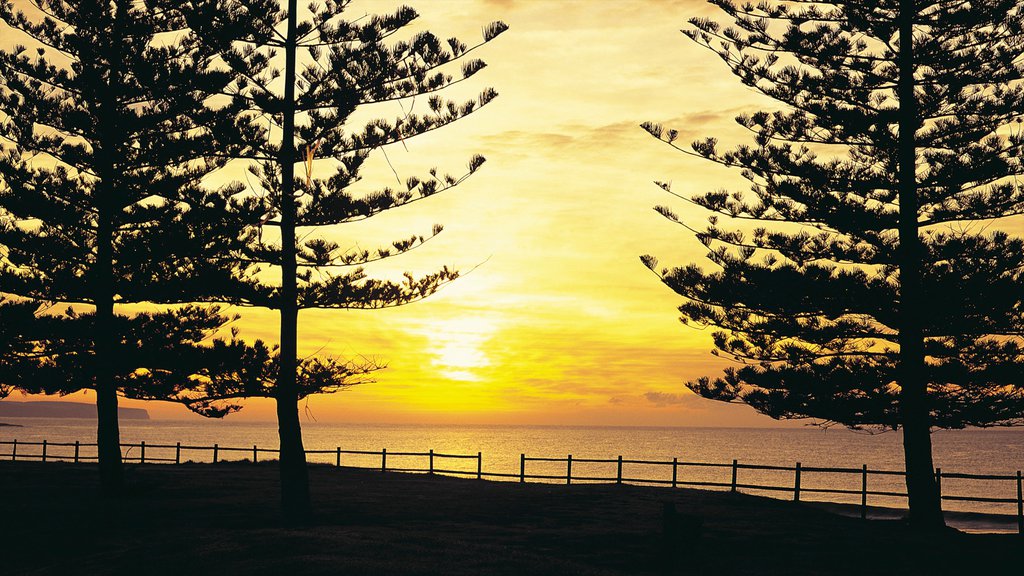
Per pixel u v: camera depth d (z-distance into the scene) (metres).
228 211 20.28
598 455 121.25
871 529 18.31
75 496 20.55
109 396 21.55
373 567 11.96
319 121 19.59
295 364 18.98
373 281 20.56
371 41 19.77
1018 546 16.08
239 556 12.85
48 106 21.92
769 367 22.38
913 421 20.33
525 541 15.61
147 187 22.19
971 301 20.22
